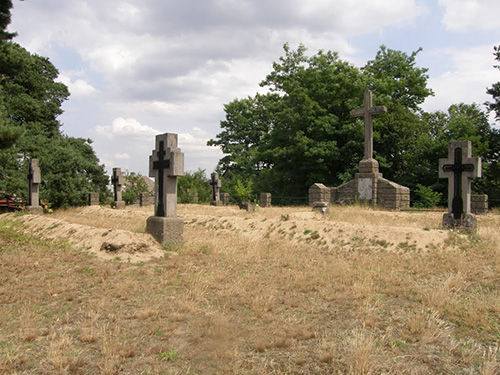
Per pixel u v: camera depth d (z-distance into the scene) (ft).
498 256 30.50
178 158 38.19
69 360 14.14
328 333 16.67
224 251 36.29
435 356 14.56
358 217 52.75
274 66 129.49
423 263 30.40
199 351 14.92
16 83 112.16
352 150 107.14
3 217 61.46
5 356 14.33
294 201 111.75
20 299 21.62
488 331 16.94
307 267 29.89
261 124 172.86
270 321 18.08
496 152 104.17
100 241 36.22
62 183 103.91
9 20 47.37
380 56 129.90
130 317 18.57
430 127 119.55
